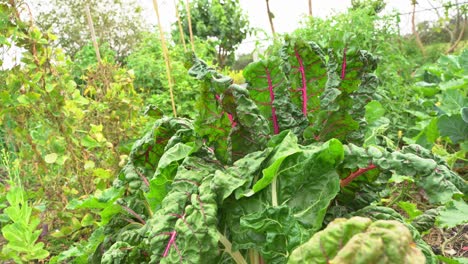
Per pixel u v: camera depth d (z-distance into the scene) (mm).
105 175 3336
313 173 1768
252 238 1705
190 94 6273
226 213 1807
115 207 2504
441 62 6086
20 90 3338
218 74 1864
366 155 1756
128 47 11578
